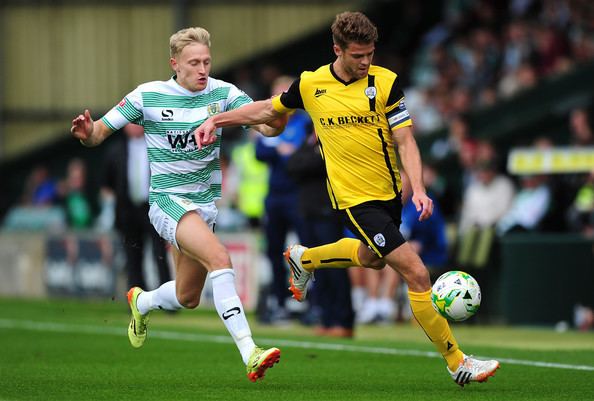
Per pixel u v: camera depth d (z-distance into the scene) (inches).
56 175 3267.7
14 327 1822.1
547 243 1903.3
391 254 1010.1
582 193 1964.8
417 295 1007.0
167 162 1044.5
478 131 2532.0
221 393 1003.3
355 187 1032.2
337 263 1098.1
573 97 2410.2
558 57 2554.1
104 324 1881.2
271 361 957.8
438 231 1939.0
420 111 2733.8
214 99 1053.8
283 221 1854.1
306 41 3206.2
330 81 1026.1
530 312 1911.9
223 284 995.3
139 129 1955.0
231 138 2844.5
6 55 3644.2
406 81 3009.4
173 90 1044.5
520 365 1241.4
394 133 1015.6
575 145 2137.1
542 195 2003.0
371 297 1972.2
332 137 1032.8
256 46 3516.2
